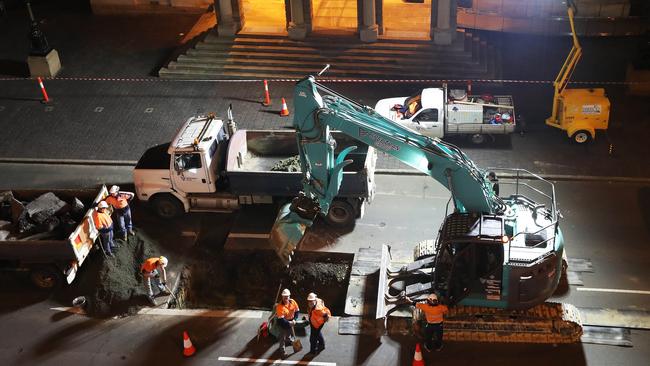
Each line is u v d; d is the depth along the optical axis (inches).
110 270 831.7
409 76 1227.2
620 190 938.7
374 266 832.3
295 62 1266.0
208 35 1331.2
